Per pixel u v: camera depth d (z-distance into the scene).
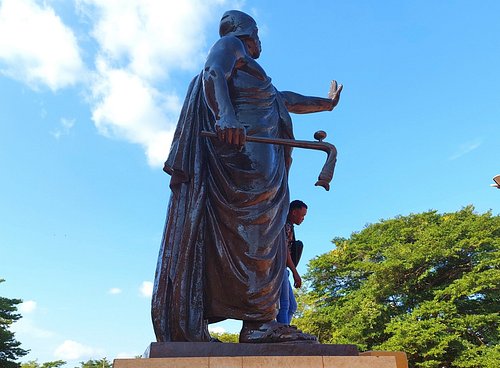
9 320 34.84
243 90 4.17
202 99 4.23
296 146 3.94
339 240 38.19
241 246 3.65
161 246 3.97
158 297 3.70
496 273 29.08
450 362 28.72
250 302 3.57
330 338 34.81
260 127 4.09
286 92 4.85
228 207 3.72
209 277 3.72
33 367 64.38
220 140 3.71
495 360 25.83
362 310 31.42
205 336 3.63
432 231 33.88
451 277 32.59
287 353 3.23
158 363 2.84
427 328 28.94
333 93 5.12
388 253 32.81
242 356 2.98
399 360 3.48
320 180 3.93
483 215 33.56
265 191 3.78
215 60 4.01
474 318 28.36
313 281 37.28
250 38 4.63
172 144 4.14
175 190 4.04
